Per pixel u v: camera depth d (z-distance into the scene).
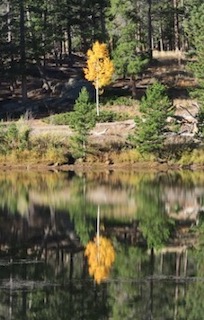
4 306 20.47
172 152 57.97
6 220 34.38
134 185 47.06
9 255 26.83
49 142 58.88
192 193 43.28
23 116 65.00
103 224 33.28
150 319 19.47
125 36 69.81
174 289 22.02
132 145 58.59
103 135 59.53
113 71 67.19
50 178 51.22
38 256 26.62
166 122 56.91
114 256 26.58
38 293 21.66
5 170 56.84
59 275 23.62
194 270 24.31
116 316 19.69
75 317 19.69
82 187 46.16
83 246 28.55
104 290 21.94
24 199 41.25
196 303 20.61
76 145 57.75
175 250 27.61
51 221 34.06
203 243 28.98
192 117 60.81
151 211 37.00
